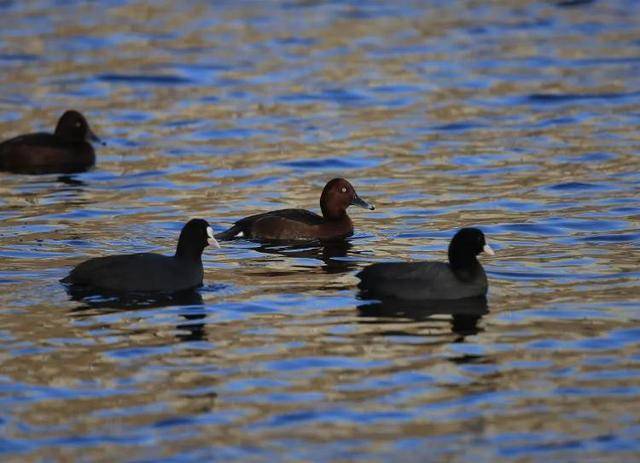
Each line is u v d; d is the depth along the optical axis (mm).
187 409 12703
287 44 36062
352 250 19000
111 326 15156
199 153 25891
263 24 38688
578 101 29578
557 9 40438
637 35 36406
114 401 12914
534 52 34625
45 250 18812
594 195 22047
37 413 12633
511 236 19625
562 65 33156
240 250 19062
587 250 18688
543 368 13727
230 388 13242
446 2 41781
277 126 27938
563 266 17812
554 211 21062
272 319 15445
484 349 14336
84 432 12172
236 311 15742
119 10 40625
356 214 21359
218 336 14820
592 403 12766
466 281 16328
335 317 15500
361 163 24922
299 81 31969
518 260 18203
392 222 20734
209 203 22141
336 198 20016
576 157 24797
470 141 26391
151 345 14516
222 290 16672
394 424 12312
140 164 25141
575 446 11805
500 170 24078
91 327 15125
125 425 12336
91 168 25000
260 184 23500
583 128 27172
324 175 24141
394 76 32312
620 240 19203
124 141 27000
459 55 34469
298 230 19672
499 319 15398
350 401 12875
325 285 16938
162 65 33719
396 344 14516
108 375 13617
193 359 14070
